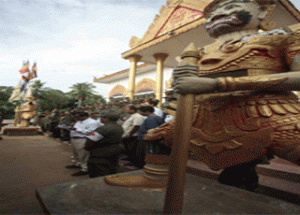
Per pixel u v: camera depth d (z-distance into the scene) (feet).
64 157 18.52
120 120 22.12
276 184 8.47
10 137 32.68
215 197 5.23
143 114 14.15
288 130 4.15
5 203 8.06
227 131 4.72
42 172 13.29
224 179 6.78
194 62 4.07
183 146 3.47
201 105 5.60
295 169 9.80
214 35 6.31
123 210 4.28
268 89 4.36
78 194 5.18
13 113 89.86
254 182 6.34
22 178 11.80
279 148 4.21
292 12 18.65
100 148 10.36
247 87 4.14
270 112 4.47
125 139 15.62
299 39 4.61
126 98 29.60
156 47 30.81
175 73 4.07
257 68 4.79
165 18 27.91
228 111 4.94
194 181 6.72
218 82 3.98
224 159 4.86
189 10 24.85
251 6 5.44
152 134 6.12
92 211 4.20
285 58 4.81
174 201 3.33
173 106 5.96
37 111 87.56
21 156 17.93
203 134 5.18
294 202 7.34
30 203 8.11
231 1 5.56
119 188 5.71
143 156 14.07
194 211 4.34
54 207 4.36
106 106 28.04
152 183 5.90
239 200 5.07
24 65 41.96
